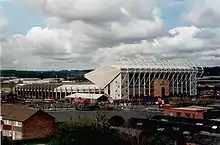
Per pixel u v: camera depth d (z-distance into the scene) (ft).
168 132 189.57
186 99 560.20
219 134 179.22
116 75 605.73
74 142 189.06
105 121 214.48
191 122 224.12
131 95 610.65
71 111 398.21
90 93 626.23
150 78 627.87
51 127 242.17
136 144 179.01
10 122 247.50
